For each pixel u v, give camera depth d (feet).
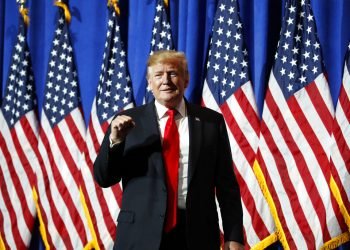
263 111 15.65
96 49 18.42
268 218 15.56
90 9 18.57
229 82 16.11
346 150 14.90
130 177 10.07
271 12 16.63
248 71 16.06
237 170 15.72
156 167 9.84
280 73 15.65
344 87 15.14
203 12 17.07
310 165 15.17
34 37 19.20
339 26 15.84
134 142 10.02
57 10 18.86
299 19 15.81
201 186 9.93
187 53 16.74
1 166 18.78
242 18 16.74
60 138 18.02
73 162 17.87
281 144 15.39
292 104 15.44
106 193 17.22
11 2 19.65
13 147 18.67
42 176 18.13
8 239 18.40
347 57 15.23
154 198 9.72
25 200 18.42
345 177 14.83
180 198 9.84
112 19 17.71
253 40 16.57
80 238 17.57
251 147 15.78
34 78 19.10
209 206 10.02
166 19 17.01
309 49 15.60
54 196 17.88
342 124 14.99
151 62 10.45
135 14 17.79
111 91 17.40
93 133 17.42
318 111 15.29
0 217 18.54
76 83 18.28
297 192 15.19
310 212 15.02
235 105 15.96
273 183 15.34
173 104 10.42
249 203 15.61
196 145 10.06
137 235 9.64
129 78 17.44
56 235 17.74
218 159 10.46
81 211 17.69
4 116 18.99
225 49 16.26
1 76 19.65
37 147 18.60
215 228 10.09
